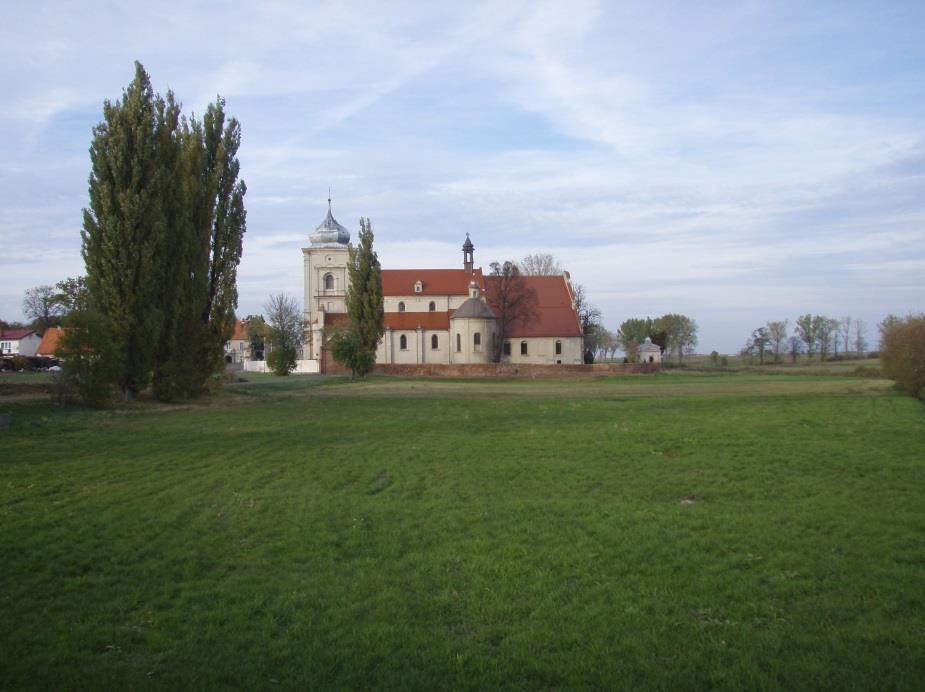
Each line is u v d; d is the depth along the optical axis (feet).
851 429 88.33
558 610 32.17
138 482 59.52
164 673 26.61
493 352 336.49
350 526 46.50
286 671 26.68
